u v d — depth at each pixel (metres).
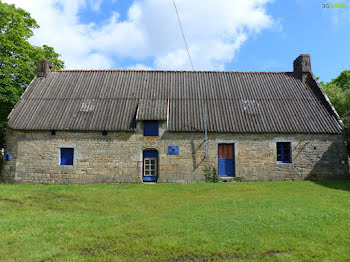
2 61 16.22
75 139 13.43
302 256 5.01
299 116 14.16
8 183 13.29
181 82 16.36
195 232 6.05
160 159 13.44
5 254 4.91
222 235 5.87
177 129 13.35
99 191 11.13
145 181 13.59
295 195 10.04
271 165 13.56
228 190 11.16
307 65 16.84
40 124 13.30
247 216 7.19
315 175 13.60
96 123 13.48
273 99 15.15
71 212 7.88
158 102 14.39
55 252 5.02
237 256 5.00
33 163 13.35
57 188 11.84
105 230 6.22
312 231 6.17
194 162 13.45
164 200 9.44
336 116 14.20
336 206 8.40
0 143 17.95
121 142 13.48
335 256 5.00
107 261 4.73
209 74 17.22
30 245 5.31
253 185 12.21
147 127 13.73
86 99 14.73
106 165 13.37
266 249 5.23
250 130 13.43
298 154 13.64
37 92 15.00
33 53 18.89
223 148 13.77
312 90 15.85
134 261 4.75
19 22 17.88
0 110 17.05
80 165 13.34
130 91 15.39
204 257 4.94
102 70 17.09
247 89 15.94
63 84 15.74
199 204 8.72
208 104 14.69
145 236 5.85
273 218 7.00
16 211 7.93
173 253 5.06
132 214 7.59
